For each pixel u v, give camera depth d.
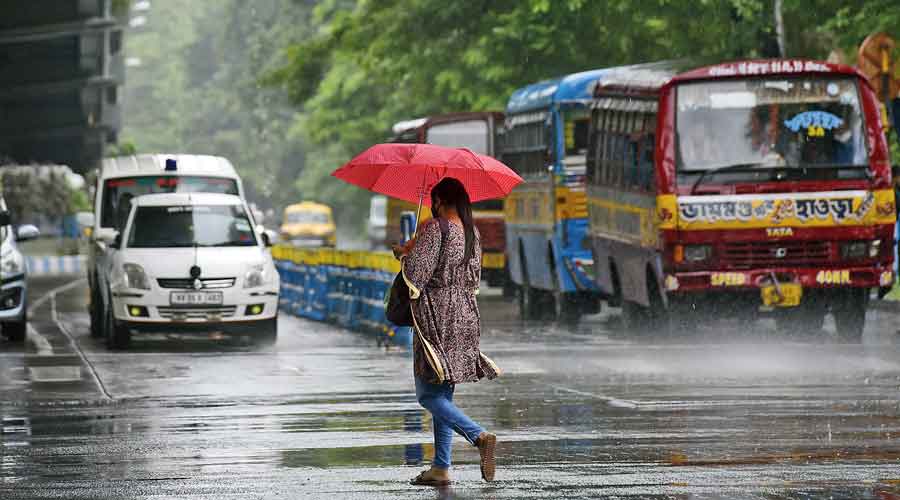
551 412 28.94
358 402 31.17
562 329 53.62
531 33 86.38
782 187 43.78
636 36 81.50
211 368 38.88
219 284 46.19
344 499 19.78
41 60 128.38
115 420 28.53
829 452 23.25
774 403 29.83
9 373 37.91
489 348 44.34
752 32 67.00
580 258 55.78
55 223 170.25
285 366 39.31
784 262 43.81
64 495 20.31
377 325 49.47
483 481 21.06
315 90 108.12
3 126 151.25
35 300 77.06
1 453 24.25
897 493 19.75
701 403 29.95
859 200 43.81
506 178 21.73
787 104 44.12
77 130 152.50
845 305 44.69
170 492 20.45
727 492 19.91
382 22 98.06
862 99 44.34
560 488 20.38
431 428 26.94
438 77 94.12
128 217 47.97
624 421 27.36
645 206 45.91
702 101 44.25
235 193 53.81
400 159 21.33
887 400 30.19
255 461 23.14
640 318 49.66
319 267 60.06
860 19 61.62
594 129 53.56
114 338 46.22
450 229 20.69
